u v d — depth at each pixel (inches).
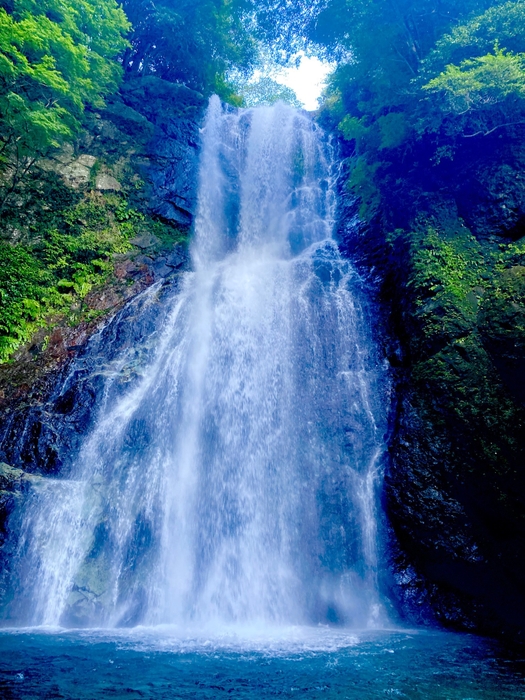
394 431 388.2
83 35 593.9
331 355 466.0
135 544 351.9
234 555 367.9
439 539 336.2
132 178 641.0
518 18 442.9
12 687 168.2
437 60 478.9
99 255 561.0
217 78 903.1
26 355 459.5
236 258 654.5
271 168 755.4
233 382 462.0
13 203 547.5
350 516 374.3
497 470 312.5
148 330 488.7
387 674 203.5
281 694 171.8
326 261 575.8
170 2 842.8
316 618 334.0
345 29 642.2
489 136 452.8
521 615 292.2
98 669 196.5
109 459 386.9
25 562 320.8
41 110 513.3
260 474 405.4
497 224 409.4
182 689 173.6
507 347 328.2
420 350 395.9
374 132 584.4
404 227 491.5
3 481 341.1
